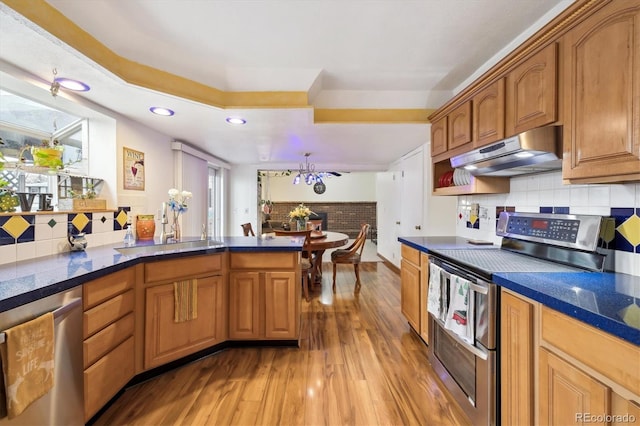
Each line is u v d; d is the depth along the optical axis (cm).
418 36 188
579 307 95
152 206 297
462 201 290
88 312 145
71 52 152
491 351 142
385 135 328
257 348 238
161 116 254
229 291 235
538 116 146
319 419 159
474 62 225
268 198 1026
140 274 187
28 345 109
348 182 1038
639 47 100
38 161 188
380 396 178
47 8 135
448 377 183
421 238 278
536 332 118
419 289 238
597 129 116
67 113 229
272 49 200
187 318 207
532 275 137
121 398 174
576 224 154
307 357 224
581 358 96
